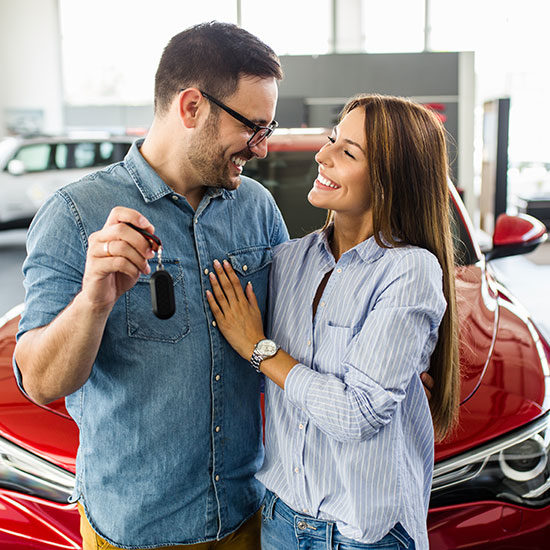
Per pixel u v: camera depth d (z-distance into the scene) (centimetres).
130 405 123
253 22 1314
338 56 699
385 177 126
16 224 794
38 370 112
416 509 124
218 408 130
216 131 124
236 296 130
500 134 607
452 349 137
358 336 122
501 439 169
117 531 127
